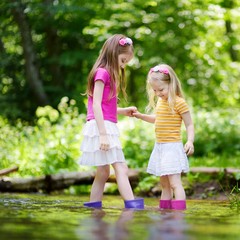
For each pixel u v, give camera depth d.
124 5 21.62
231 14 21.95
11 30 22.05
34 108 21.73
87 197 8.30
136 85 27.55
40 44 22.95
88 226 4.11
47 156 10.82
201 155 14.73
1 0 20.33
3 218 4.50
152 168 6.68
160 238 3.59
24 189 9.05
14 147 11.39
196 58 24.44
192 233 3.84
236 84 25.02
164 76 6.61
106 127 6.27
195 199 8.46
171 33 23.50
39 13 21.69
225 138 15.28
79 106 20.95
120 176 6.27
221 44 23.20
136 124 14.89
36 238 3.53
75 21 21.97
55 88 21.86
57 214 4.92
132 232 3.84
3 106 21.19
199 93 24.59
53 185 9.33
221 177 9.27
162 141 6.59
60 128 12.18
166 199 6.58
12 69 22.09
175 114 6.59
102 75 6.33
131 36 22.38
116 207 6.30
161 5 21.81
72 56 21.56
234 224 4.41
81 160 6.40
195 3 21.69
